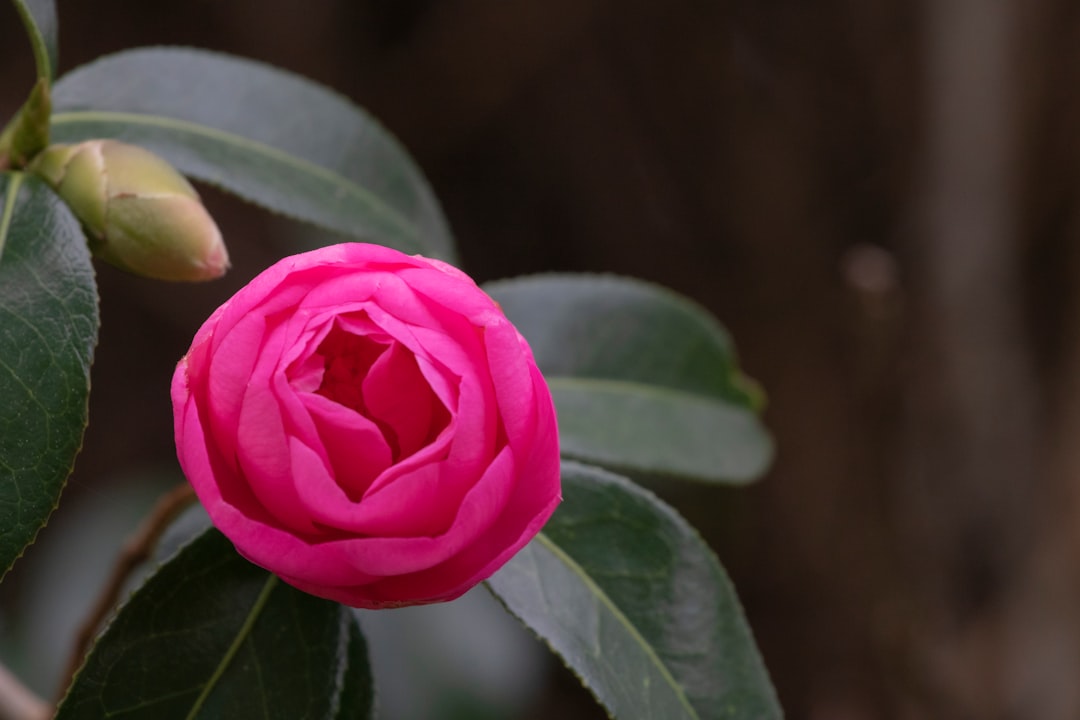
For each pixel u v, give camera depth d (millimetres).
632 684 457
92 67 489
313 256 426
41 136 459
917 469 804
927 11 742
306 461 414
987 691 798
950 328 777
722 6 789
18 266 447
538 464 425
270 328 423
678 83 830
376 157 506
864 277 742
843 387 812
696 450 517
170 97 492
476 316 423
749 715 463
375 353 430
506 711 680
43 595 705
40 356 442
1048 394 786
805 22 767
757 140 808
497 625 698
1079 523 779
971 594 812
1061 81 733
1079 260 759
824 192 803
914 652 819
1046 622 788
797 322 823
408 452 427
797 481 834
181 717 445
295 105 501
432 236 512
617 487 470
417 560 414
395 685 661
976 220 767
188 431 417
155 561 499
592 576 465
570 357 517
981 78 743
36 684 679
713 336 525
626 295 522
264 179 491
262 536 414
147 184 456
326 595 421
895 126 771
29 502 437
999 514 795
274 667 450
